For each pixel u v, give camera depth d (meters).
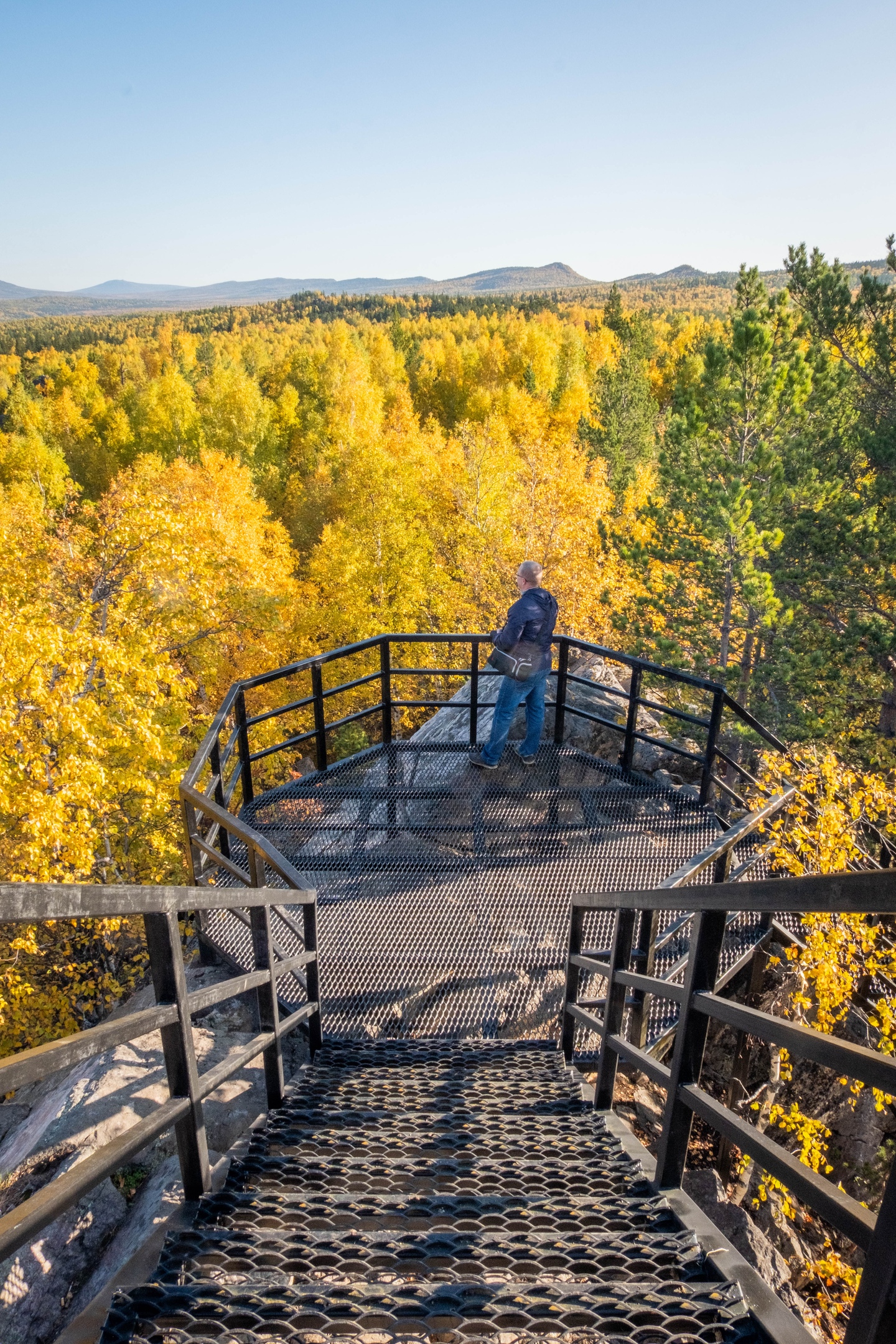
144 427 67.81
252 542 29.64
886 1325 1.05
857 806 7.24
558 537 28.47
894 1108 6.43
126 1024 1.66
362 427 56.81
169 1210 3.04
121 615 18.28
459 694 9.86
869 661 16.69
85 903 1.44
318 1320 1.62
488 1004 4.72
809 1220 5.82
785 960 6.05
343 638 32.94
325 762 7.00
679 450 18.61
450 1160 2.63
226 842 5.69
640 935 3.11
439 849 5.97
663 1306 1.62
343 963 4.95
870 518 15.70
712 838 6.09
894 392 15.76
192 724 20.88
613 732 8.98
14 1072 1.20
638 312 71.19
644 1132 4.81
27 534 19.16
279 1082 3.31
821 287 15.50
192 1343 1.53
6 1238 1.20
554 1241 1.96
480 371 77.56
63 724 13.83
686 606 19.17
